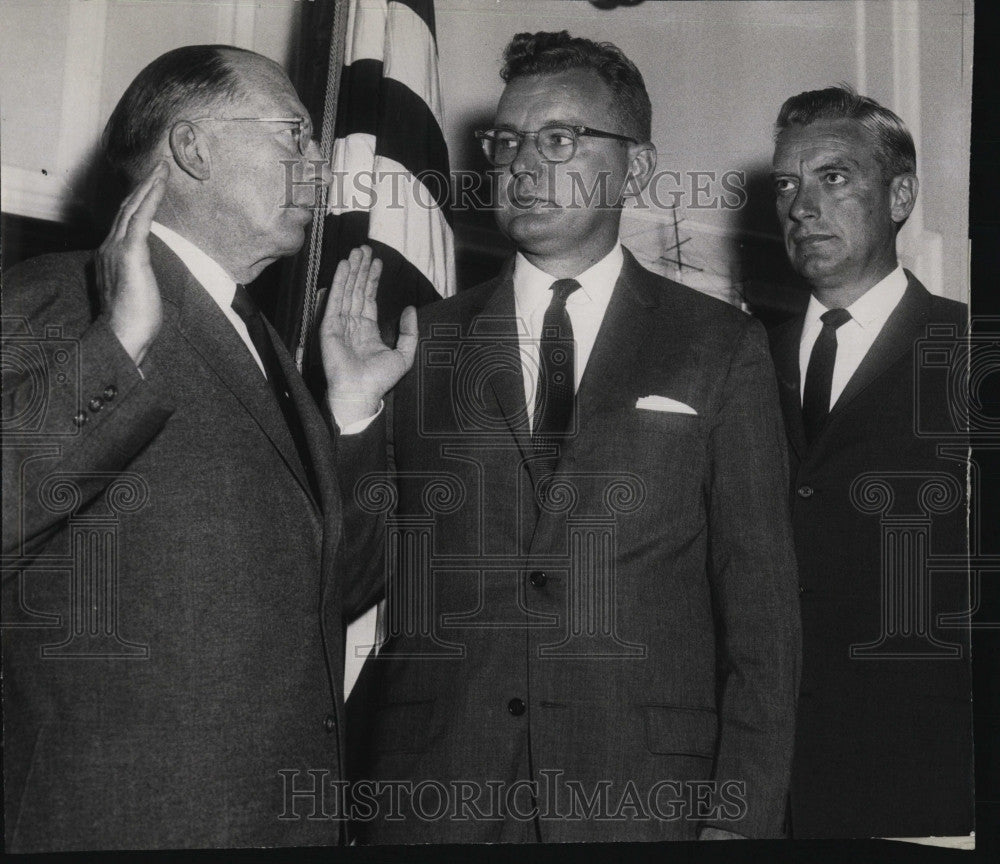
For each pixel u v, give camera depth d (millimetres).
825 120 2320
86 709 1630
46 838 1601
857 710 2100
